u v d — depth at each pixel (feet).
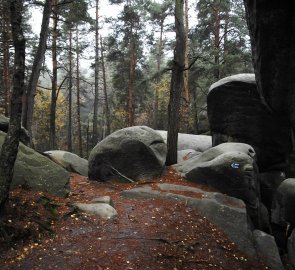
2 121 38.24
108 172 36.19
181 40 41.06
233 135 42.01
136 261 19.90
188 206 28.81
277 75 25.57
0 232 19.90
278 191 34.30
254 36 25.59
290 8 22.07
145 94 106.63
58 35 67.72
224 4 70.28
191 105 88.02
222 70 68.39
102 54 99.81
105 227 23.81
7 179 20.99
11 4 20.98
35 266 18.30
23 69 21.35
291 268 27.71
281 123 39.75
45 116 137.28
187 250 22.40
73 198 29.30
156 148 36.70
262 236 26.71
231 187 31.22
